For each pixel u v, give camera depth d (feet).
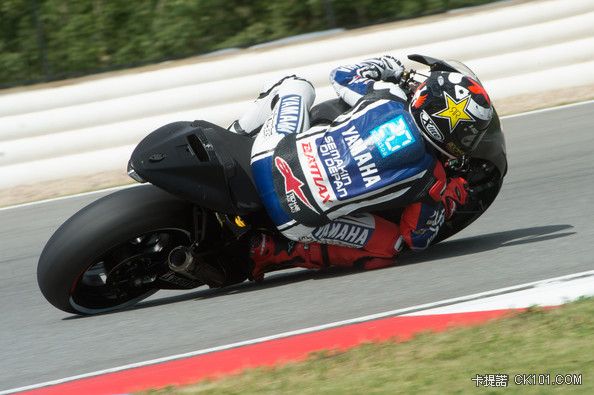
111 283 55.26
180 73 114.32
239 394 40.73
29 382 46.68
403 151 53.57
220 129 56.34
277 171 53.93
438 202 56.49
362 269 60.34
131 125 110.93
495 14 118.11
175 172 51.29
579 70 116.88
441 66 56.13
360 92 57.16
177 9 135.03
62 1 135.54
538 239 63.21
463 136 53.98
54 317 58.29
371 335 47.24
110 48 135.23
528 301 49.32
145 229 52.24
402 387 39.75
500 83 116.16
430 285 54.65
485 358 42.06
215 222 55.31
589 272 53.11
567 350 41.81
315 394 39.86
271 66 115.44
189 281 56.75
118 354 49.11
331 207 53.57
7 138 108.17
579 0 118.21
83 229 52.03
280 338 48.44
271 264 57.41
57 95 111.55
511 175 85.30
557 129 99.55
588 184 77.92
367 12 135.64
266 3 136.87
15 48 133.80
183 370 45.24
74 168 108.47
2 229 88.22
